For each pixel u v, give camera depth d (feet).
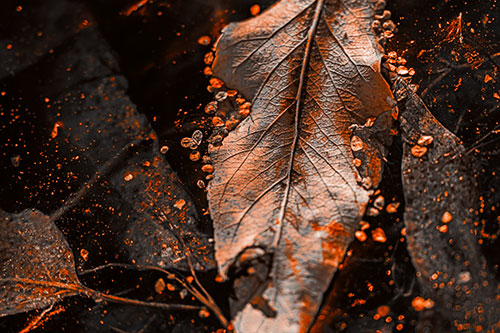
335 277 1.50
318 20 1.54
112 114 1.60
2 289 1.54
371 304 1.49
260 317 1.47
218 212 1.50
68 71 1.63
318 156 1.51
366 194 1.50
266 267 1.48
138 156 1.57
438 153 1.53
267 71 1.53
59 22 1.65
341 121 1.52
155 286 1.52
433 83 1.55
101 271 1.53
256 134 1.52
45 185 1.58
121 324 1.52
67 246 1.55
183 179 1.55
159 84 1.60
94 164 1.58
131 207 1.55
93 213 1.55
